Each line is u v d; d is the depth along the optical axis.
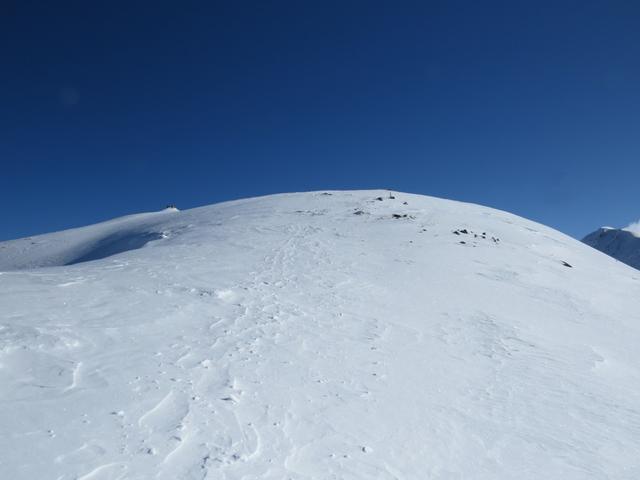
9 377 6.23
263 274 16.08
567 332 14.40
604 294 20.48
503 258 23.34
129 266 14.78
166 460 5.16
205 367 7.77
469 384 9.48
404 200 38.53
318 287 15.25
